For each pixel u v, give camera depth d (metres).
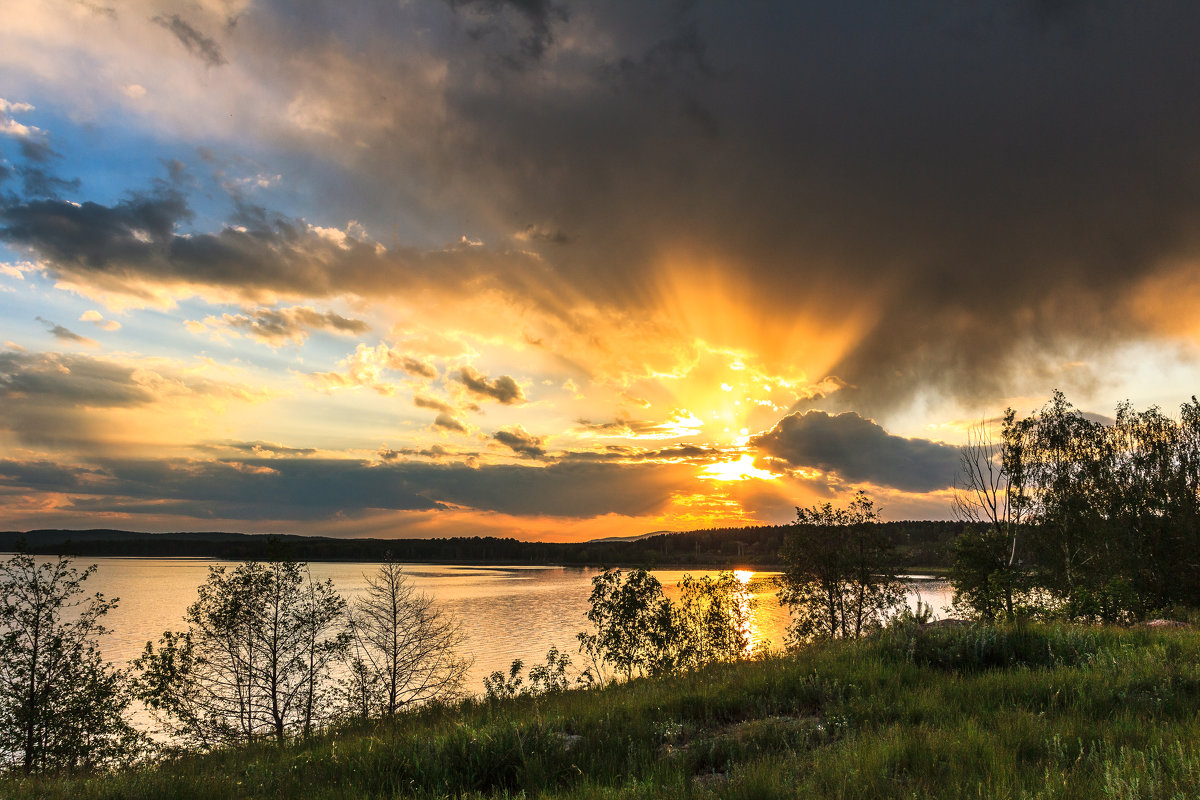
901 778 5.94
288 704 29.92
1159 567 38.81
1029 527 40.91
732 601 30.22
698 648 28.44
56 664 26.23
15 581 26.08
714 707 9.61
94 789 9.42
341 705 29.91
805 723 8.45
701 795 5.90
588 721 9.25
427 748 8.45
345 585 142.25
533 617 101.81
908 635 12.28
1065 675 9.48
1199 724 6.99
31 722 24.77
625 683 15.64
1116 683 8.91
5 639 25.19
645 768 7.03
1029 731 7.01
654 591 29.11
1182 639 12.62
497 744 8.12
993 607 32.56
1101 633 13.38
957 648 11.64
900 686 9.68
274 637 30.11
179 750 16.94
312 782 8.30
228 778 9.38
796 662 12.36
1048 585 37.16
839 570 37.78
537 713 9.76
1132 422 45.41
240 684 29.44
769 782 5.93
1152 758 5.77
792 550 39.56
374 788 7.58
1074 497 39.84
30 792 9.79
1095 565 38.47
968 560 36.94
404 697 31.17
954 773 5.90
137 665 28.55
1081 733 6.95
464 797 6.75
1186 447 42.62
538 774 7.31
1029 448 42.66
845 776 5.92
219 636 29.72
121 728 26.73
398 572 36.72
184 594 145.25
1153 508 41.03
